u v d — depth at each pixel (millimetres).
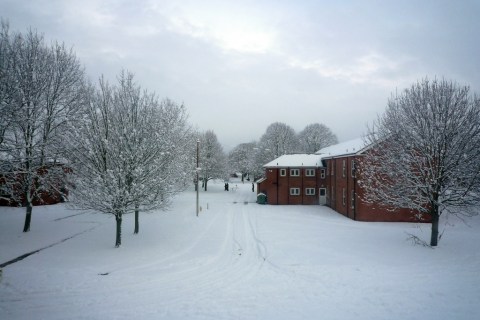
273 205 41156
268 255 16703
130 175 17625
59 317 9547
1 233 21922
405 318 9055
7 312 9977
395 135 19547
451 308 9688
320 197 42188
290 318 9164
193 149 50344
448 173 17391
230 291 11547
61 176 21750
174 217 29703
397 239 20203
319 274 13383
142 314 9602
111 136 17734
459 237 20547
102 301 10711
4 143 18984
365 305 10031
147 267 14594
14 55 19031
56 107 22859
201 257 16344
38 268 14328
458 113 17391
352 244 18953
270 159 70812
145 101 19094
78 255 16594
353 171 29891
